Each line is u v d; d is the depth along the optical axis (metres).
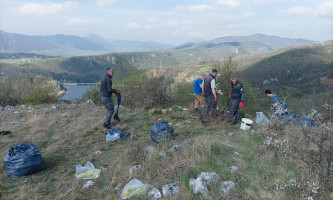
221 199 3.31
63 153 5.55
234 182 3.67
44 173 4.59
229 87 9.55
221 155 4.59
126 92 11.04
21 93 14.02
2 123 8.41
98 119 8.34
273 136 5.21
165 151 5.01
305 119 6.39
